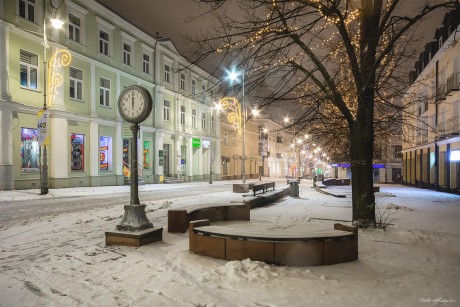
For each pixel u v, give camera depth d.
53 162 22.39
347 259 5.54
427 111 32.34
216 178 47.72
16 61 20.47
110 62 28.30
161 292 4.13
